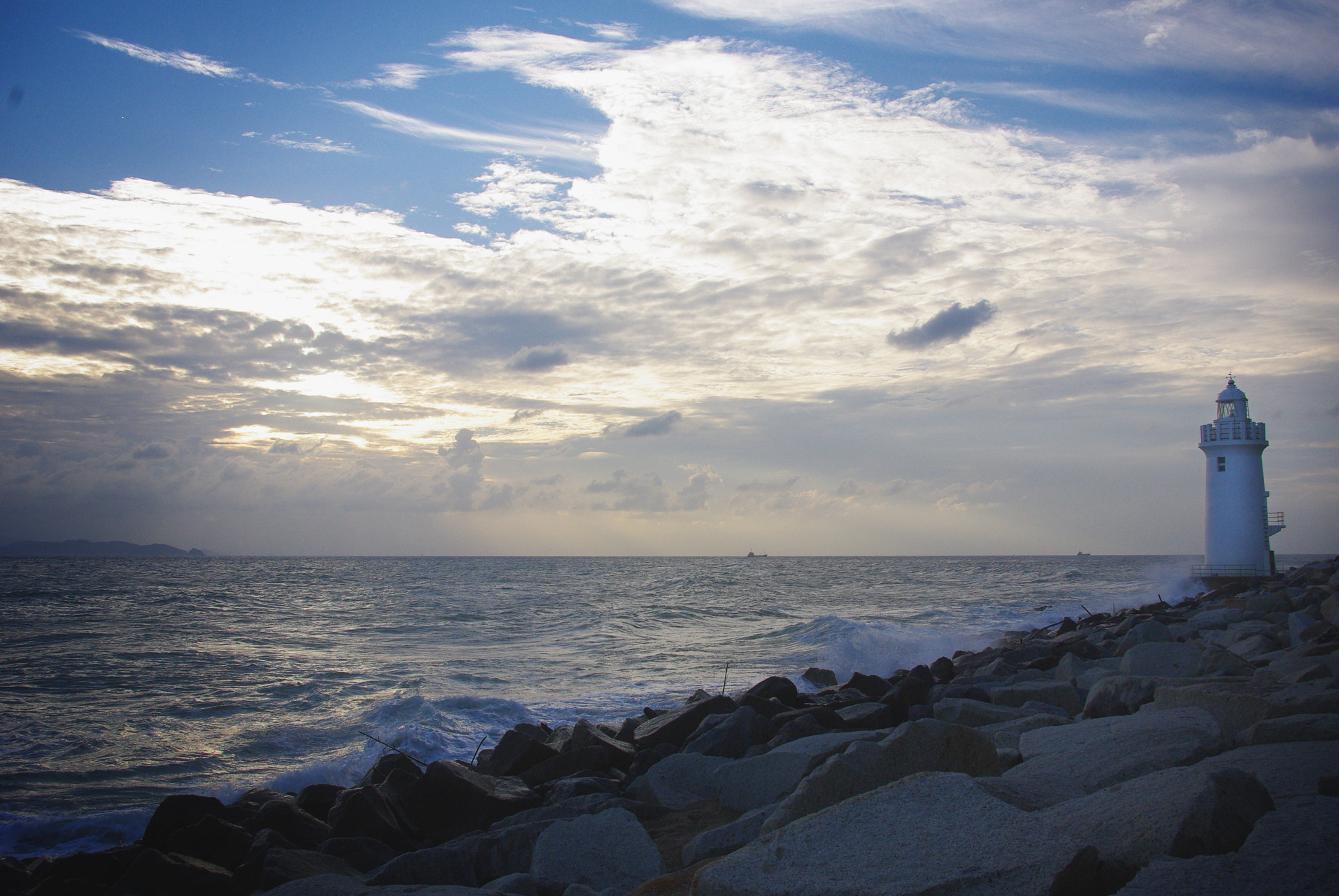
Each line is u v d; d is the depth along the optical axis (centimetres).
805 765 779
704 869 375
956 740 593
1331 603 1561
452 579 8362
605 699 1800
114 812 1077
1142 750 593
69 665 2330
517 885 591
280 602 5000
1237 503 3391
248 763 1329
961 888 329
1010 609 4328
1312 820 391
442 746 1382
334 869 705
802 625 3170
